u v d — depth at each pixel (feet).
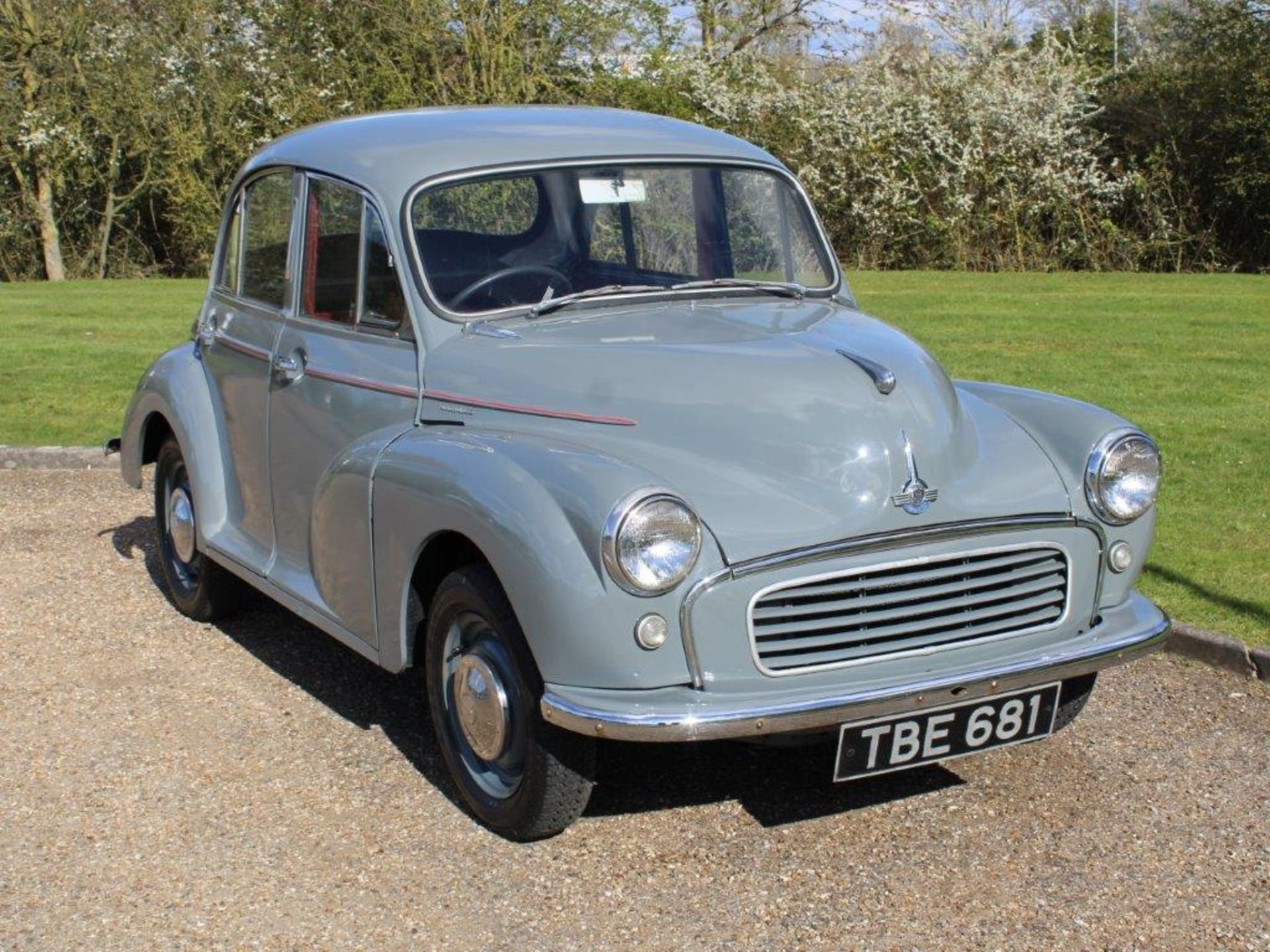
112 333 47.16
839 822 13.58
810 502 12.28
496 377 13.88
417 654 14.35
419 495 13.04
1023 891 12.29
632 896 12.30
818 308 15.80
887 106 69.82
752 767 14.82
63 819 13.75
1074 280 60.08
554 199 15.65
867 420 12.76
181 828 13.56
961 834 13.32
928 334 43.21
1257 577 19.71
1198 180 67.67
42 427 31.50
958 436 13.37
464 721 13.28
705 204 16.56
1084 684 15.03
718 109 72.18
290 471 16.44
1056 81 68.74
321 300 16.20
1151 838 13.19
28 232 77.10
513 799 12.91
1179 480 24.94
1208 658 17.28
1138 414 30.58
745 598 11.84
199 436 18.35
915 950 11.41
